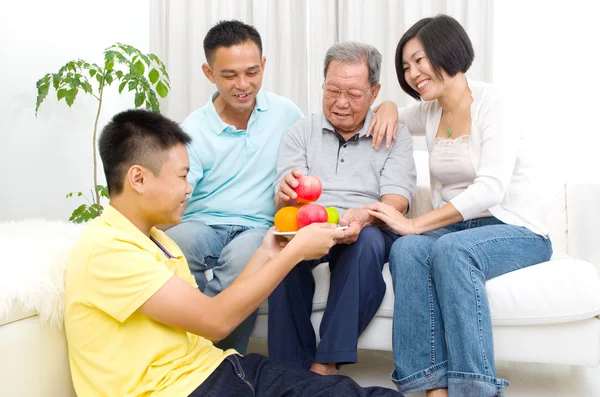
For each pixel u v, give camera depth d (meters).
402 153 2.03
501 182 1.81
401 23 3.17
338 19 3.32
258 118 2.14
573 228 2.37
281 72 3.38
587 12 3.05
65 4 3.36
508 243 1.78
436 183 2.13
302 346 1.81
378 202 1.87
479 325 1.62
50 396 1.30
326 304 1.86
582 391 1.94
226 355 1.38
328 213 1.72
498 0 3.13
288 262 1.37
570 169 3.06
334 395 1.29
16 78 3.10
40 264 1.30
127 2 3.74
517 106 1.89
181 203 1.37
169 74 3.59
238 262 1.83
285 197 1.78
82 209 3.03
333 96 1.96
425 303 1.72
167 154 1.32
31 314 1.26
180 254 1.48
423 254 1.74
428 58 1.89
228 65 1.96
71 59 3.41
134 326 1.27
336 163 2.06
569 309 1.73
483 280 1.68
